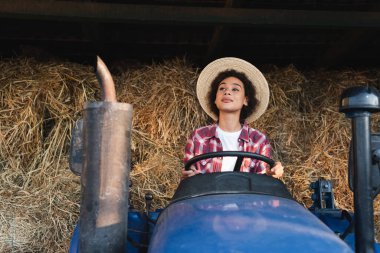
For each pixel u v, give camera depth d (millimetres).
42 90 4102
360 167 1576
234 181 1906
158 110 4211
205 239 1361
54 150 4098
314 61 5359
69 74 4230
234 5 3580
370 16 3535
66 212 3643
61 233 3537
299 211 1641
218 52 4867
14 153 4043
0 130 4008
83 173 1415
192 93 4289
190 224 1504
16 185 3871
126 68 4707
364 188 1568
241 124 2848
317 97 4488
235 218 1502
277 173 2162
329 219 2367
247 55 5203
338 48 4762
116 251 1402
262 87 2805
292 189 4059
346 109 1592
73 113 4211
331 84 4504
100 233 1385
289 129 4297
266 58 5273
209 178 1917
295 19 3518
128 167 1439
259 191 1878
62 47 5027
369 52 5117
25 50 4496
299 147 4301
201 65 5277
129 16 3436
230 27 4164
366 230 1558
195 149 2703
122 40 4781
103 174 1389
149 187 3865
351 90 1600
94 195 1389
